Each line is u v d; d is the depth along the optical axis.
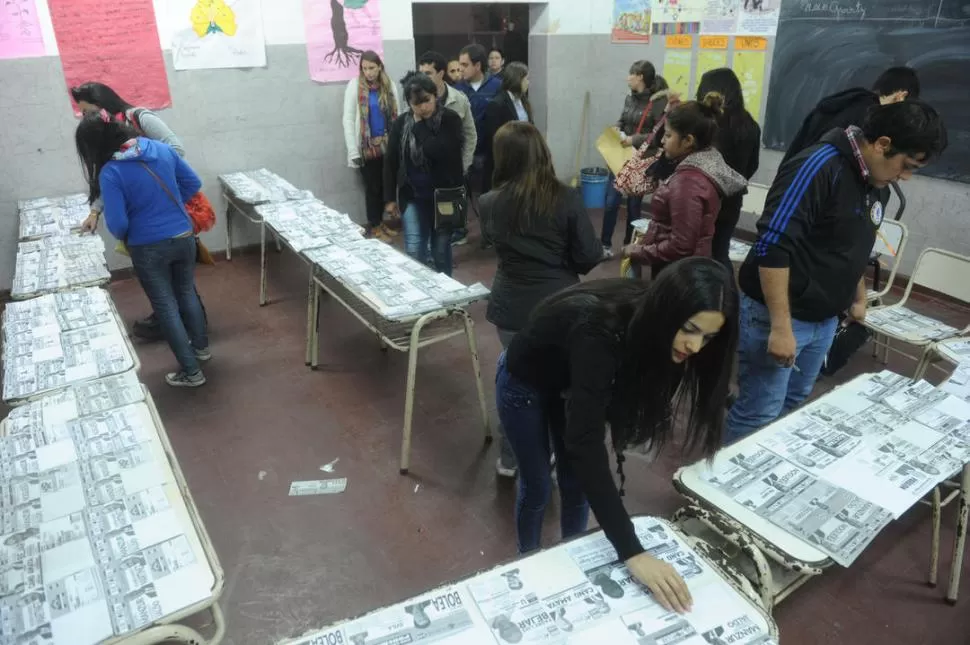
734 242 3.72
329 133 5.33
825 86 4.39
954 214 3.95
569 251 2.25
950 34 3.69
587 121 6.55
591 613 1.12
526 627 1.10
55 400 1.90
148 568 1.28
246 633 1.94
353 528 2.34
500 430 2.49
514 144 2.12
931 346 2.57
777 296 1.78
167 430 2.94
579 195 2.21
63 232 3.62
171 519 1.42
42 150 4.36
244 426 2.96
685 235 2.41
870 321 2.83
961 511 1.88
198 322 3.40
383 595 2.06
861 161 1.69
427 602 1.15
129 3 4.34
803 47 4.46
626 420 1.23
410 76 3.84
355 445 2.80
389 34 5.29
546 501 1.80
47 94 4.28
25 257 3.17
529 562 1.23
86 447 1.68
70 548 1.34
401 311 2.46
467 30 7.57
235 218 5.14
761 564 1.31
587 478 1.18
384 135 5.17
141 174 2.83
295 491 2.53
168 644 1.88
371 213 5.43
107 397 1.91
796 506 1.44
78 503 1.47
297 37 4.95
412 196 3.77
